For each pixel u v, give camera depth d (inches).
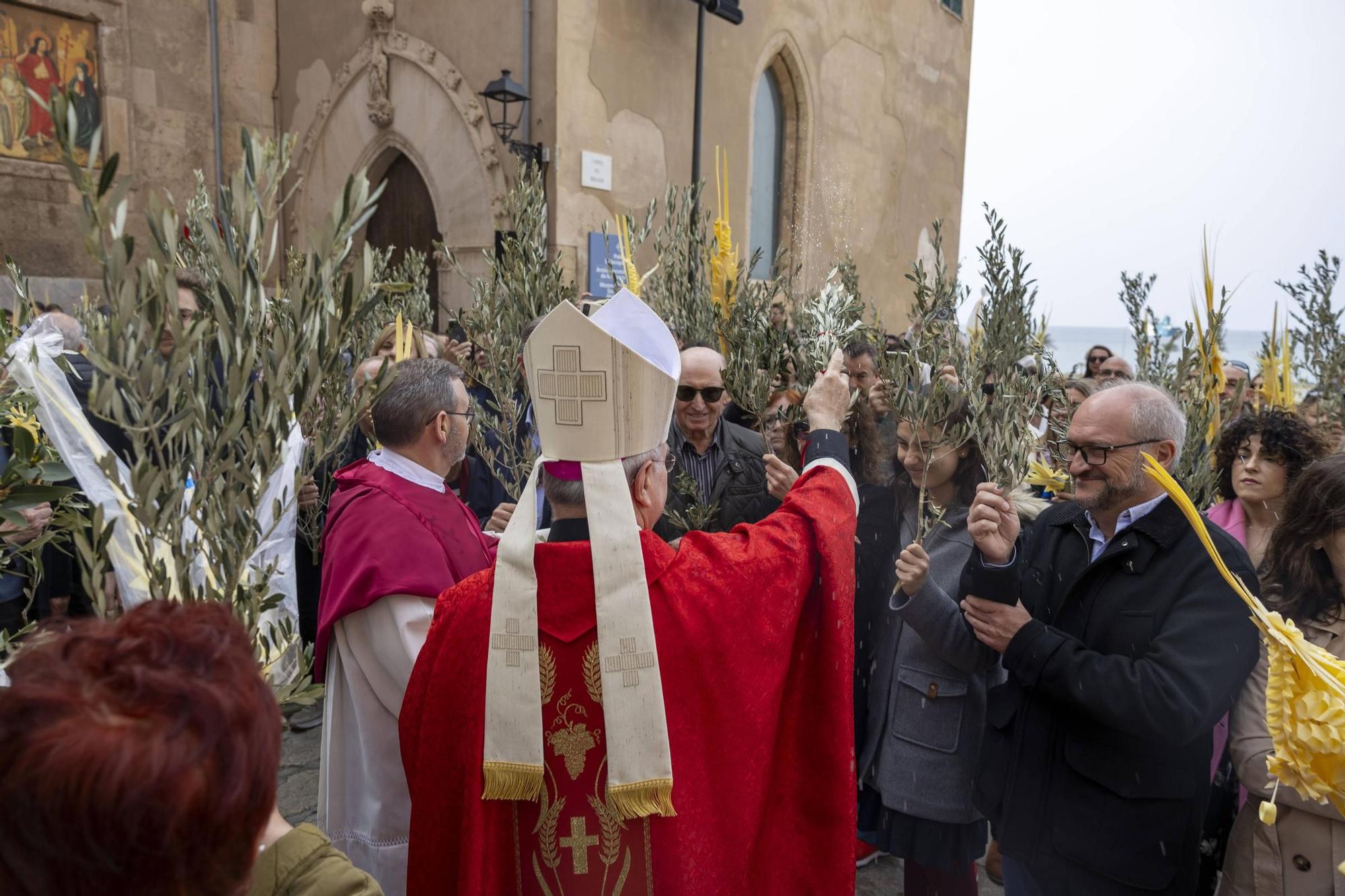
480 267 315.0
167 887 28.4
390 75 343.6
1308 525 69.2
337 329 43.4
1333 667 51.5
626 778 47.4
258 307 43.3
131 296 38.4
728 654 50.4
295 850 38.0
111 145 356.8
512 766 48.1
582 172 301.0
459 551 81.6
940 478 91.0
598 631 48.3
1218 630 65.6
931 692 90.1
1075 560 77.7
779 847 56.1
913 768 90.1
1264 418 106.3
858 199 450.9
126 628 32.0
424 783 52.3
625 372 50.6
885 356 99.8
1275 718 52.4
